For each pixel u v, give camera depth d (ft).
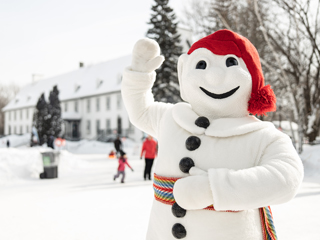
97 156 85.97
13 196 26.22
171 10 107.04
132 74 7.54
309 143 51.21
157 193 6.78
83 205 22.17
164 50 106.93
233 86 6.51
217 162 6.16
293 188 5.41
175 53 107.14
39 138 121.08
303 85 48.37
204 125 6.51
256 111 6.75
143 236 15.01
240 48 6.80
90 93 161.99
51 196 26.03
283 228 15.74
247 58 6.76
